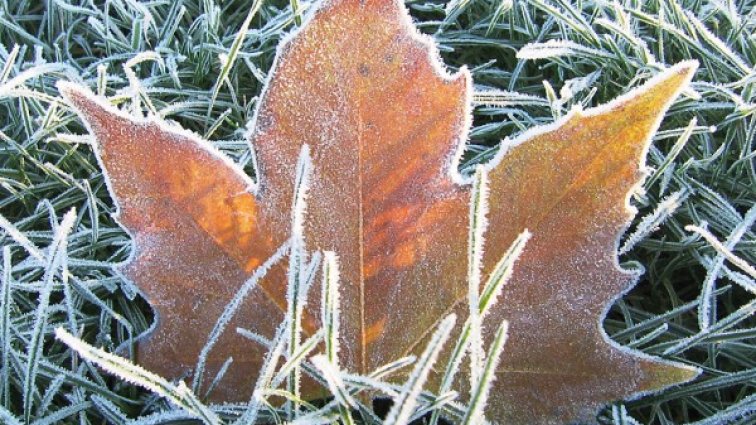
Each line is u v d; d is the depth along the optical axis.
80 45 0.44
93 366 0.34
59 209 0.39
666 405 0.35
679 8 0.40
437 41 0.41
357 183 0.32
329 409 0.30
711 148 0.39
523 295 0.32
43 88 0.40
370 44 0.31
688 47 0.40
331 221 0.32
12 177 0.39
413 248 0.32
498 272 0.29
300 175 0.30
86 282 0.35
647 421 0.35
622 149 0.31
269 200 0.32
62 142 0.39
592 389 0.32
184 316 0.32
